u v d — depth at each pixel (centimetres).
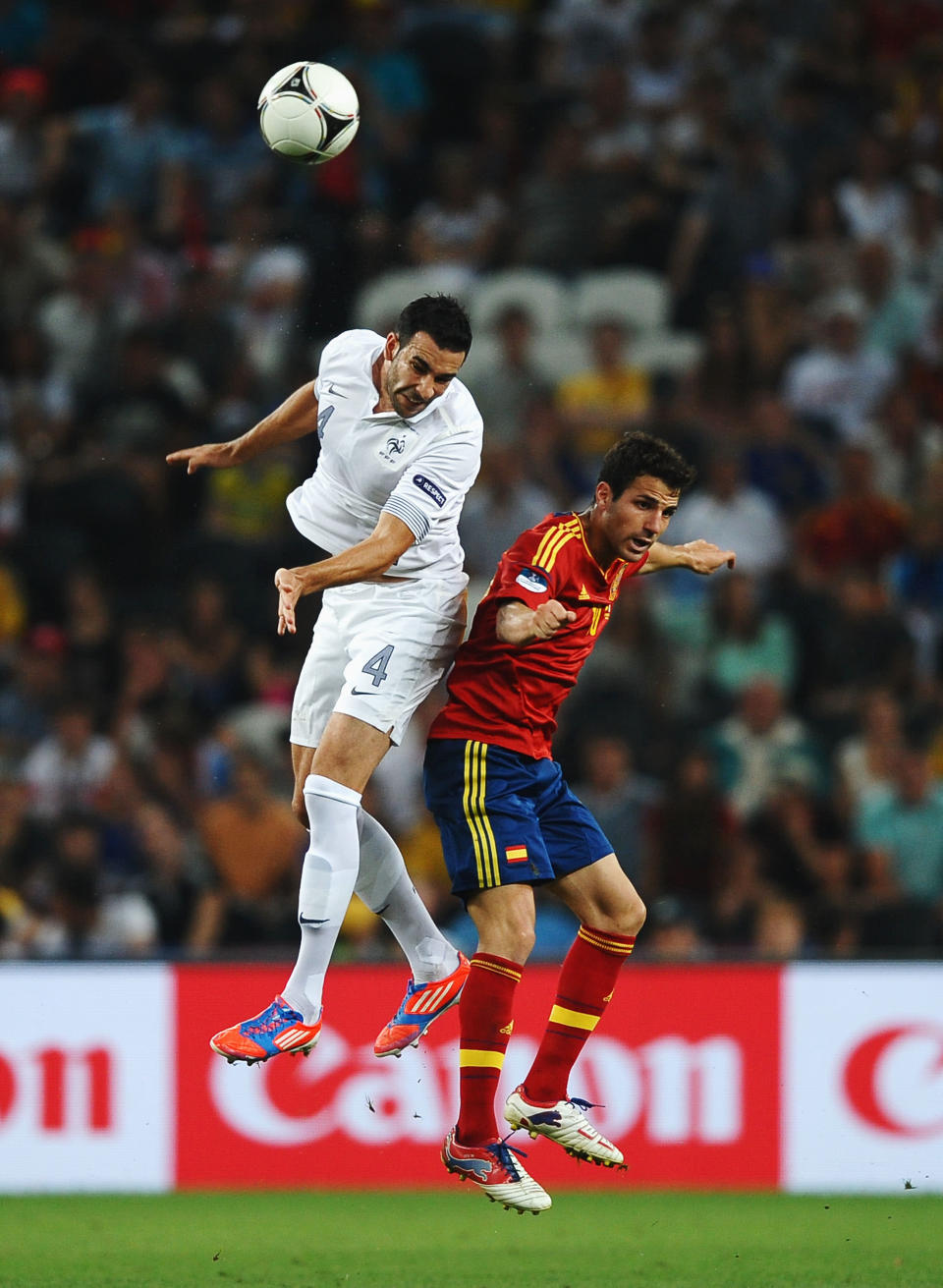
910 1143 2748
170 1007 2758
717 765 3550
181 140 4875
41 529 4134
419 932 1875
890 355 4481
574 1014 1830
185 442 4272
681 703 3703
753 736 3562
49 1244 2214
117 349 4531
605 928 1822
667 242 4706
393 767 3438
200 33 5384
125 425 4256
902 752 3453
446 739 1792
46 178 4953
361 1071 2764
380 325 4550
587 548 1772
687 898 3192
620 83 4959
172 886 3194
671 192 4778
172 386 4316
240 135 4894
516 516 3931
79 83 5200
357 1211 2542
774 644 3769
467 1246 2234
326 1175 2748
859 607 3825
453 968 1886
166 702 3662
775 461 4131
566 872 1825
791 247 4712
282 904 3198
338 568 1639
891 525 4022
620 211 4716
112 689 3812
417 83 5153
